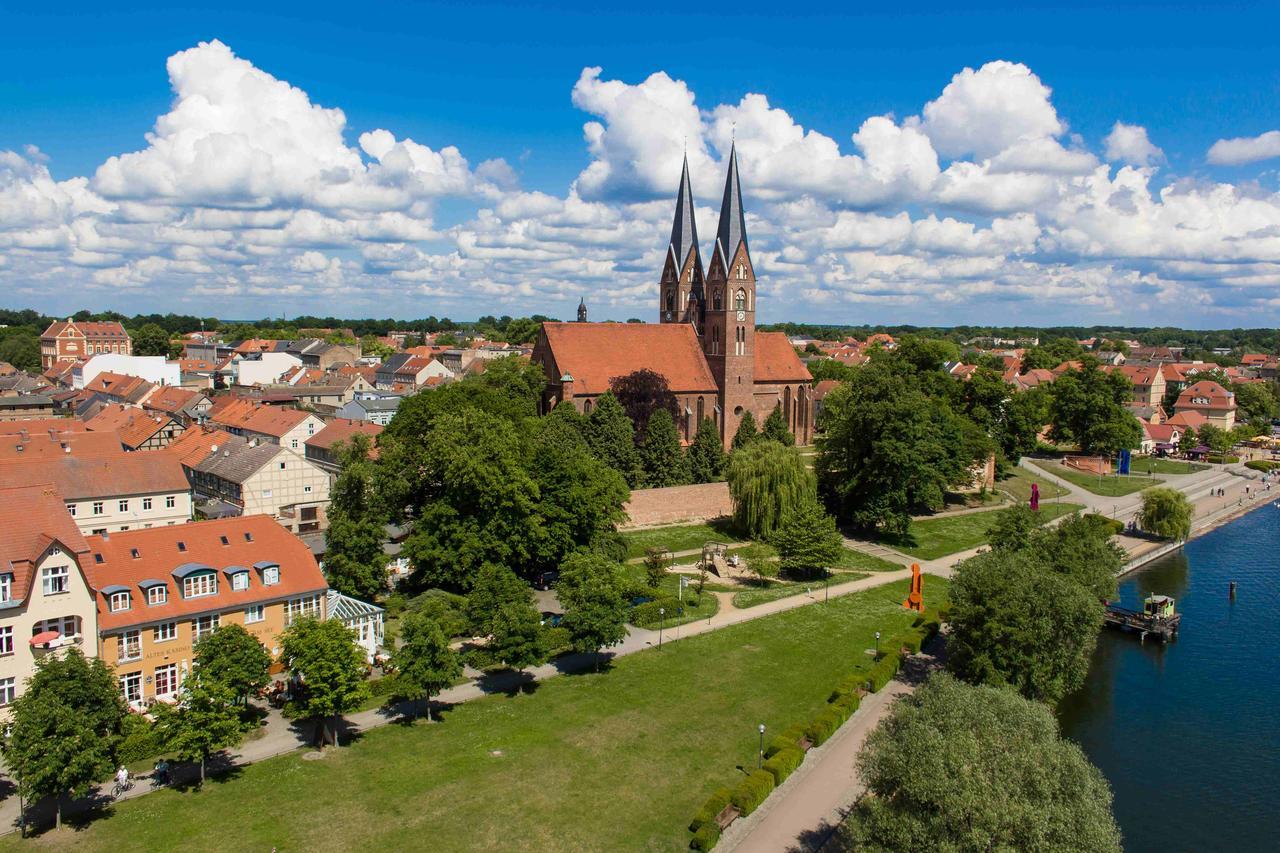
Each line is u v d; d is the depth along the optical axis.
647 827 47.31
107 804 48.09
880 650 72.31
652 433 123.06
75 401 183.50
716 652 73.38
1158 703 71.19
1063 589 64.25
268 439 138.25
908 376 154.12
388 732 57.72
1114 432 176.12
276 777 51.38
